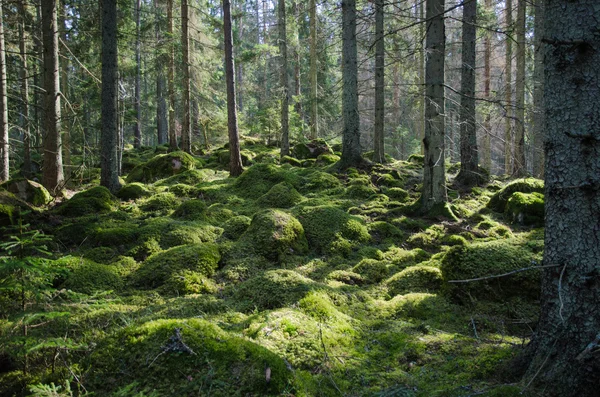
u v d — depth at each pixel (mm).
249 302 4910
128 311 4793
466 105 11117
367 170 12531
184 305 4895
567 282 2945
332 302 4902
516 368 3217
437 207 8836
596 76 2826
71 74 15352
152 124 34594
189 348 3088
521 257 5027
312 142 16797
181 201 10281
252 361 3025
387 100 27547
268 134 20469
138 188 11281
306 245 7125
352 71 12492
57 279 5430
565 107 2941
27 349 3020
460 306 4902
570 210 2934
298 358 3465
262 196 9922
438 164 8852
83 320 4371
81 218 8664
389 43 15359
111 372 3070
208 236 7512
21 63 15305
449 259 5230
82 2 15945
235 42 21625
